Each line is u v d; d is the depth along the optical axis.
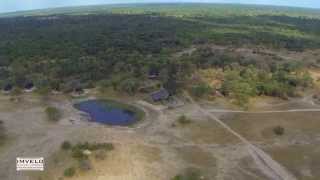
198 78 130.88
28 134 94.56
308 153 87.56
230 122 102.81
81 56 165.38
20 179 75.31
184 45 193.62
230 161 83.69
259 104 115.88
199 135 95.44
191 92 121.56
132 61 151.38
